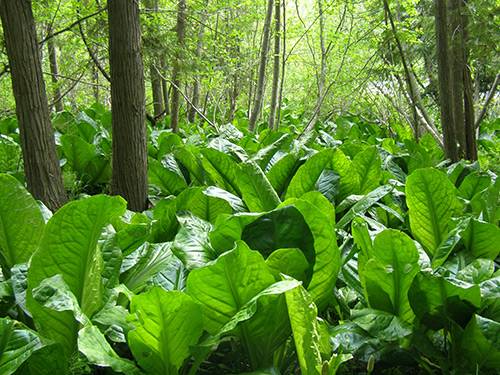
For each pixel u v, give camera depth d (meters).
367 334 1.98
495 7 4.64
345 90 8.34
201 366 2.06
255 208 3.06
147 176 3.87
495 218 2.91
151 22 5.77
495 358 1.80
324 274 2.04
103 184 5.52
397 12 6.77
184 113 9.09
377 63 8.48
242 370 2.03
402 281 2.01
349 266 2.44
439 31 4.82
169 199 3.09
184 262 1.96
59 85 8.01
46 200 3.33
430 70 7.64
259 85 6.07
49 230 1.60
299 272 1.89
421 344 1.86
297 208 2.00
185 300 1.56
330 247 1.99
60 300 1.45
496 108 11.27
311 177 3.28
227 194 3.00
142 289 2.28
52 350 1.57
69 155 4.93
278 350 1.93
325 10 7.15
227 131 5.97
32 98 3.21
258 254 1.63
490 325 1.66
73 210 1.58
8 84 9.44
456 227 2.46
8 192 1.78
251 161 3.02
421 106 7.32
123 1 3.51
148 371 1.70
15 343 1.44
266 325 1.79
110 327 1.82
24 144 3.26
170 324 1.61
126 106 3.63
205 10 6.89
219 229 2.04
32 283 1.64
